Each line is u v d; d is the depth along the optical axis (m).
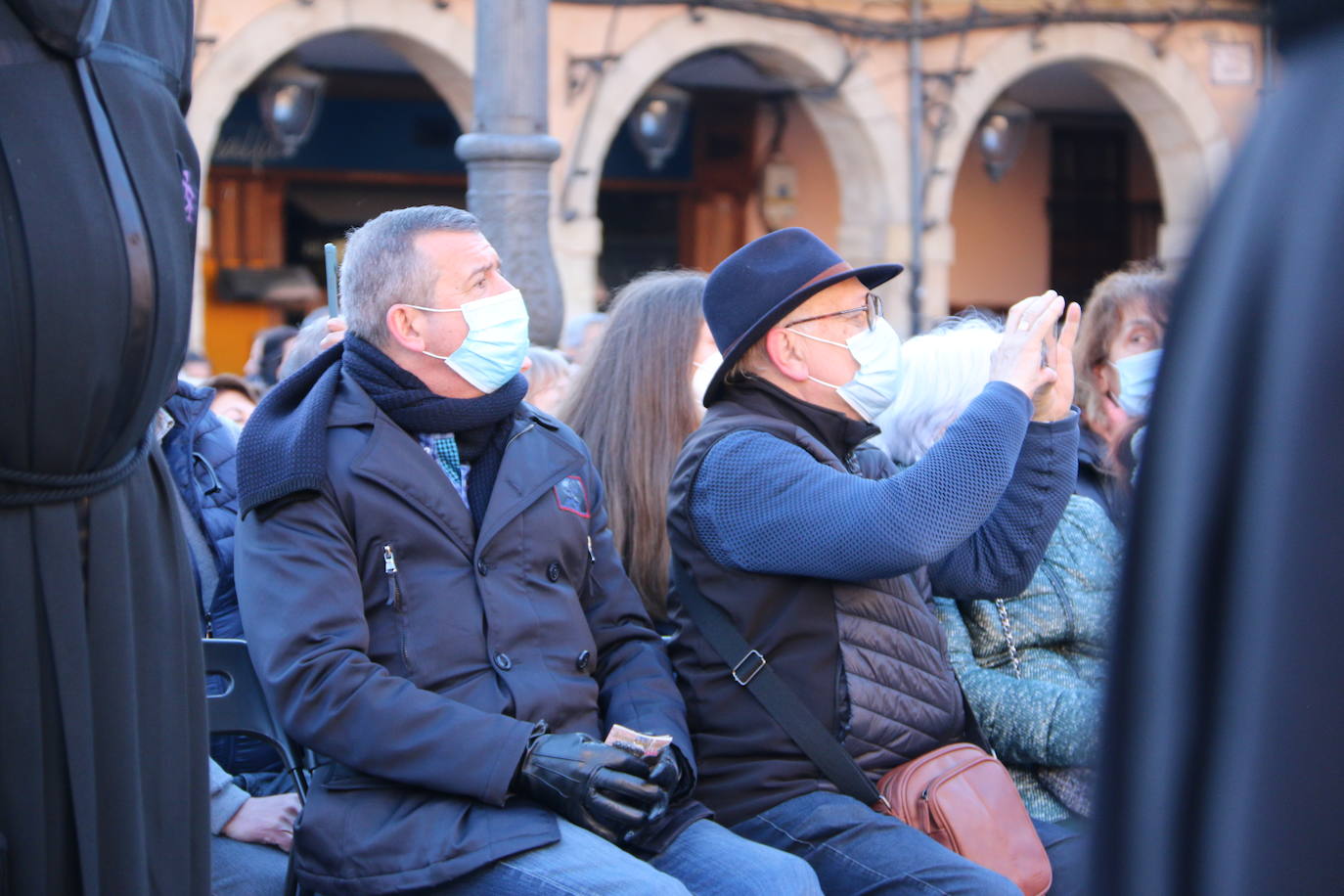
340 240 17.42
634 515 4.08
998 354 3.41
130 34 2.31
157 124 2.33
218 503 4.00
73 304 2.09
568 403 4.30
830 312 3.50
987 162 16.00
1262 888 0.84
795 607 3.30
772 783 3.28
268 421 3.20
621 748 2.91
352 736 2.89
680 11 14.22
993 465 3.20
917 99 15.27
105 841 2.22
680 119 14.49
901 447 4.25
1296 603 0.84
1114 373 4.45
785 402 3.51
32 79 2.08
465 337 3.26
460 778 2.87
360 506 3.09
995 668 3.98
